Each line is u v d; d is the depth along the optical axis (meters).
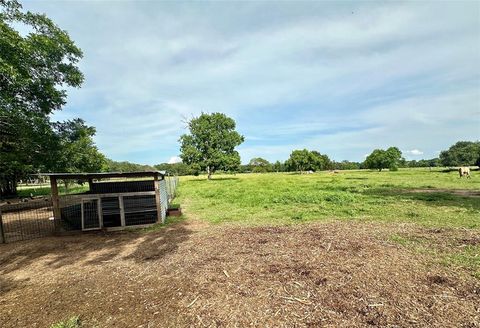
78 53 12.93
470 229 7.08
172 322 3.35
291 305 3.61
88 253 6.51
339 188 20.42
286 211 10.91
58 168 13.56
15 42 9.35
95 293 4.27
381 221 8.38
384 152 70.06
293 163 84.75
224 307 3.63
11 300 4.17
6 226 10.62
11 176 21.28
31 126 11.12
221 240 6.99
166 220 10.09
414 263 4.80
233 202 14.45
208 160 43.19
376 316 3.25
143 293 4.17
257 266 5.05
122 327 3.29
